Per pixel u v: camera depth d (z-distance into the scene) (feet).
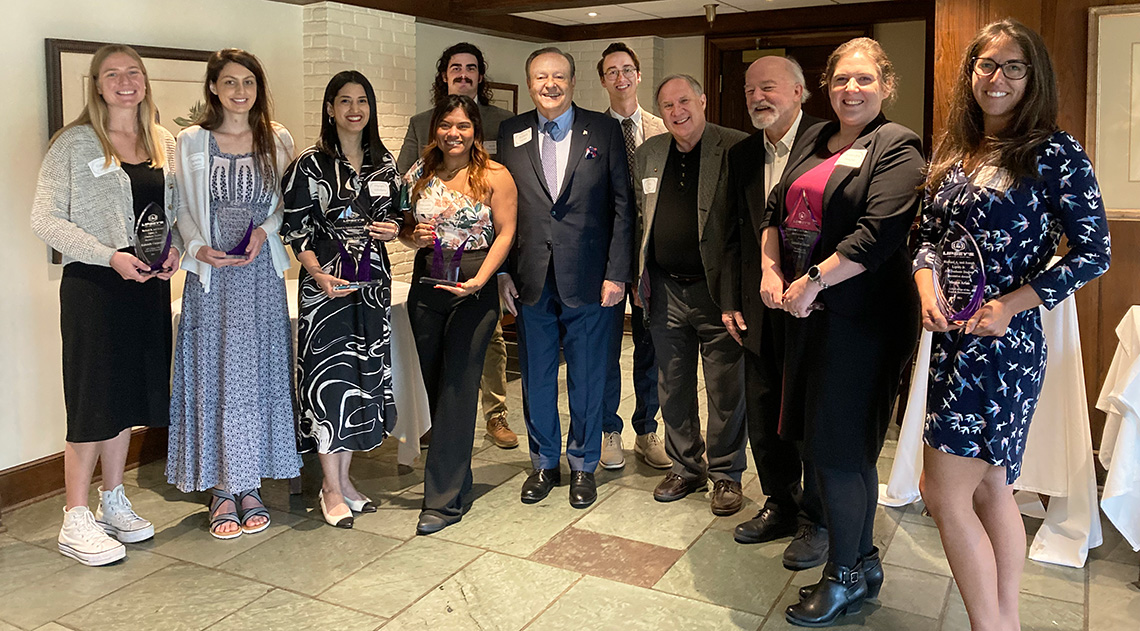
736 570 9.80
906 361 8.31
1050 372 9.84
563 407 16.56
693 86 10.70
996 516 7.46
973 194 6.83
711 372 11.26
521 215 11.20
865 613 8.80
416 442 12.91
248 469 10.86
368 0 16.98
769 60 9.43
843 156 8.13
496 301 11.20
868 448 8.15
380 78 17.61
